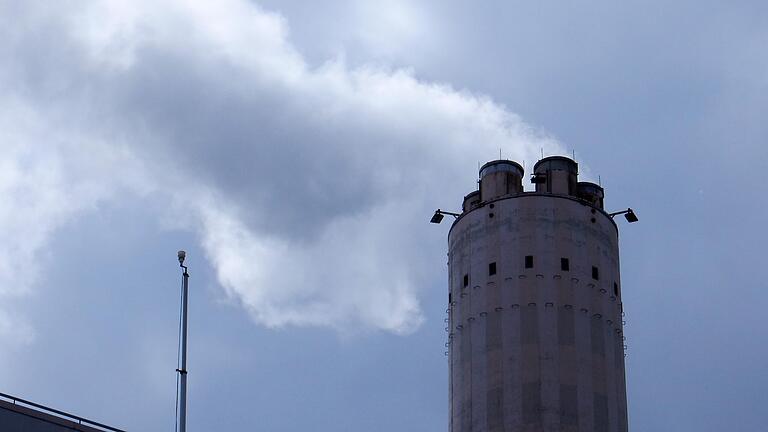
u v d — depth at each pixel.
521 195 111.75
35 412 68.81
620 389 108.38
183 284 74.81
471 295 110.31
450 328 112.12
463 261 112.50
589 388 105.81
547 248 109.50
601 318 108.75
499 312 108.25
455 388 109.38
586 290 108.81
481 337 108.38
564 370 105.69
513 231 110.50
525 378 105.44
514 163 116.06
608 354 108.12
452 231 115.38
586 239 110.81
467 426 106.62
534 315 107.25
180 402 71.25
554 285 108.25
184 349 72.81
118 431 71.69
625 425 107.75
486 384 106.62
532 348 106.25
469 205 116.00
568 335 106.88
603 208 115.12
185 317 73.75
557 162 115.31
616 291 111.62
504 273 109.25
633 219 115.44
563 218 110.75
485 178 115.38
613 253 113.06
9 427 67.44
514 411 104.69
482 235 111.75
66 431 69.75
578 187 114.94
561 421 104.06
